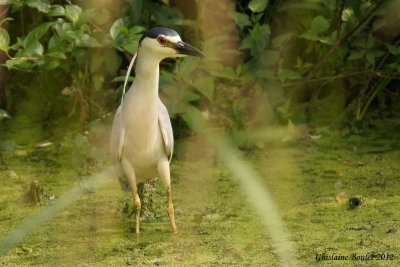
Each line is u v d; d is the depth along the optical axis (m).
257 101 12.77
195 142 12.51
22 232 9.07
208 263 8.80
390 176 11.37
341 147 12.56
